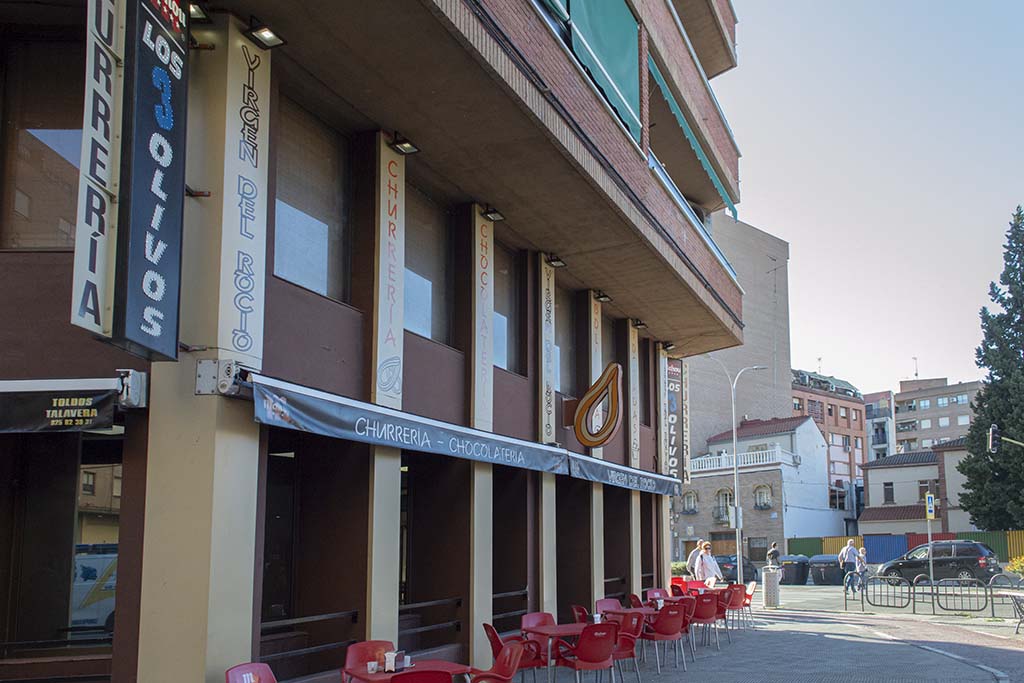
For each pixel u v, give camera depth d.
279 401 8.20
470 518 12.37
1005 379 50.12
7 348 8.02
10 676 8.12
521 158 11.49
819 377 85.31
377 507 10.12
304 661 9.79
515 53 9.89
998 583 33.06
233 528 7.91
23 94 8.68
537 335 15.00
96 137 6.62
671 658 15.08
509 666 8.63
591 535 16.69
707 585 21.45
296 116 10.05
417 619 12.10
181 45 7.68
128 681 7.59
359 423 9.41
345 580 10.01
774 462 54.97
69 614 8.73
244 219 8.37
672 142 20.70
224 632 7.72
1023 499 47.97
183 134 7.62
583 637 10.41
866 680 12.55
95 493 9.01
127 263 6.72
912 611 25.77
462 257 12.98
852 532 63.03
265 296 8.79
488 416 12.95
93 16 6.63
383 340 10.51
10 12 8.47
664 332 20.89
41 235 8.48
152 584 7.67
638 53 14.78
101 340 6.71
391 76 9.52
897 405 103.12
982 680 12.52
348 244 10.68
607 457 18.00
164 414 7.88
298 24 8.59
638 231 14.02
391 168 10.96
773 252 72.25
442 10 8.38
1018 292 52.41
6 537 8.69
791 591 37.22
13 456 8.81
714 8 21.42
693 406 63.00
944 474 59.22
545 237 14.38
